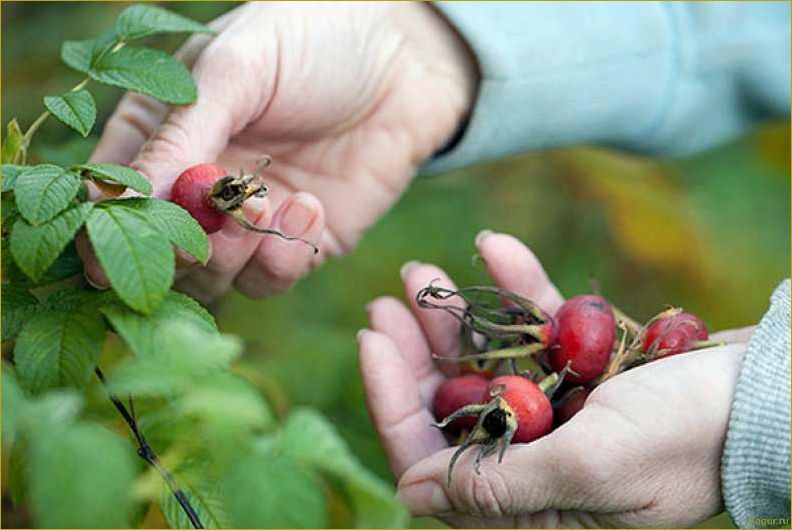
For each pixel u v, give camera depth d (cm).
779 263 320
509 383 160
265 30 203
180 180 156
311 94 214
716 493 172
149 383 102
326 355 253
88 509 93
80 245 141
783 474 162
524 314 179
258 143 223
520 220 312
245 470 101
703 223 317
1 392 99
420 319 206
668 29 271
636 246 309
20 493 124
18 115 244
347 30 223
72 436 95
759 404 161
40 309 129
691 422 162
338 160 236
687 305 318
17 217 133
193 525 117
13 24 253
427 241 303
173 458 118
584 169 316
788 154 337
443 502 168
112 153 206
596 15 261
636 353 179
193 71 192
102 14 255
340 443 105
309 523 100
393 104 238
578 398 173
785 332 167
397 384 188
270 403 222
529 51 248
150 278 120
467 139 250
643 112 274
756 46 281
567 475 158
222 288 206
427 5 245
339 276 286
